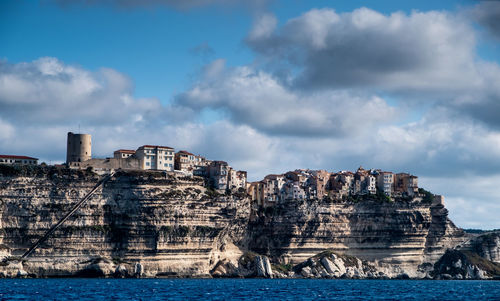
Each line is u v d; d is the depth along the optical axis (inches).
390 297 7445.9
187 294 7377.0
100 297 6884.8
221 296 7204.7
